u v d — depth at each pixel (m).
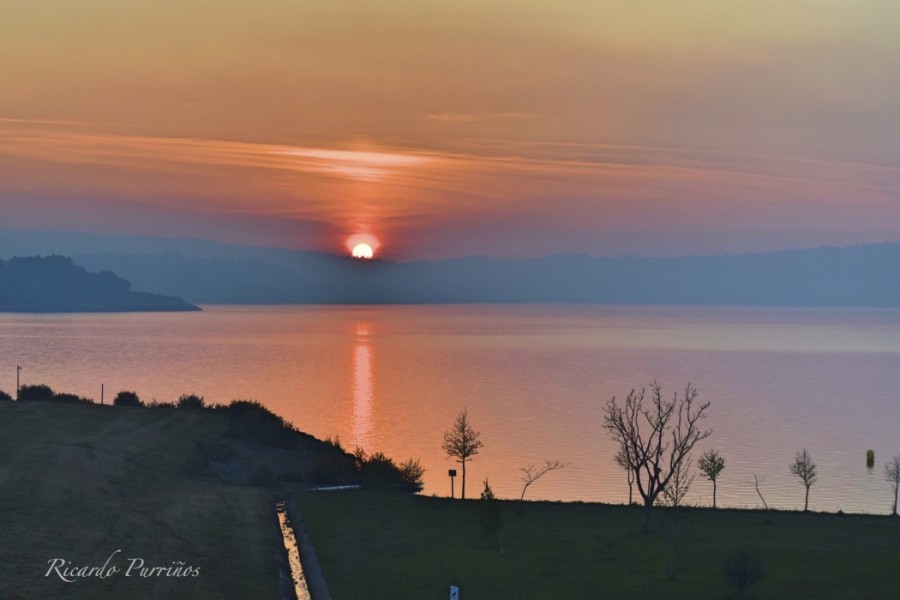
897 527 50.19
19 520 43.38
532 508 54.53
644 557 42.38
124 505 48.88
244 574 37.53
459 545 44.22
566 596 36.25
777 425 149.12
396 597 35.88
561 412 160.25
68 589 34.22
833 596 36.56
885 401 185.38
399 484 66.00
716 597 36.38
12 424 74.25
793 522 51.41
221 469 66.19
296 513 50.69
